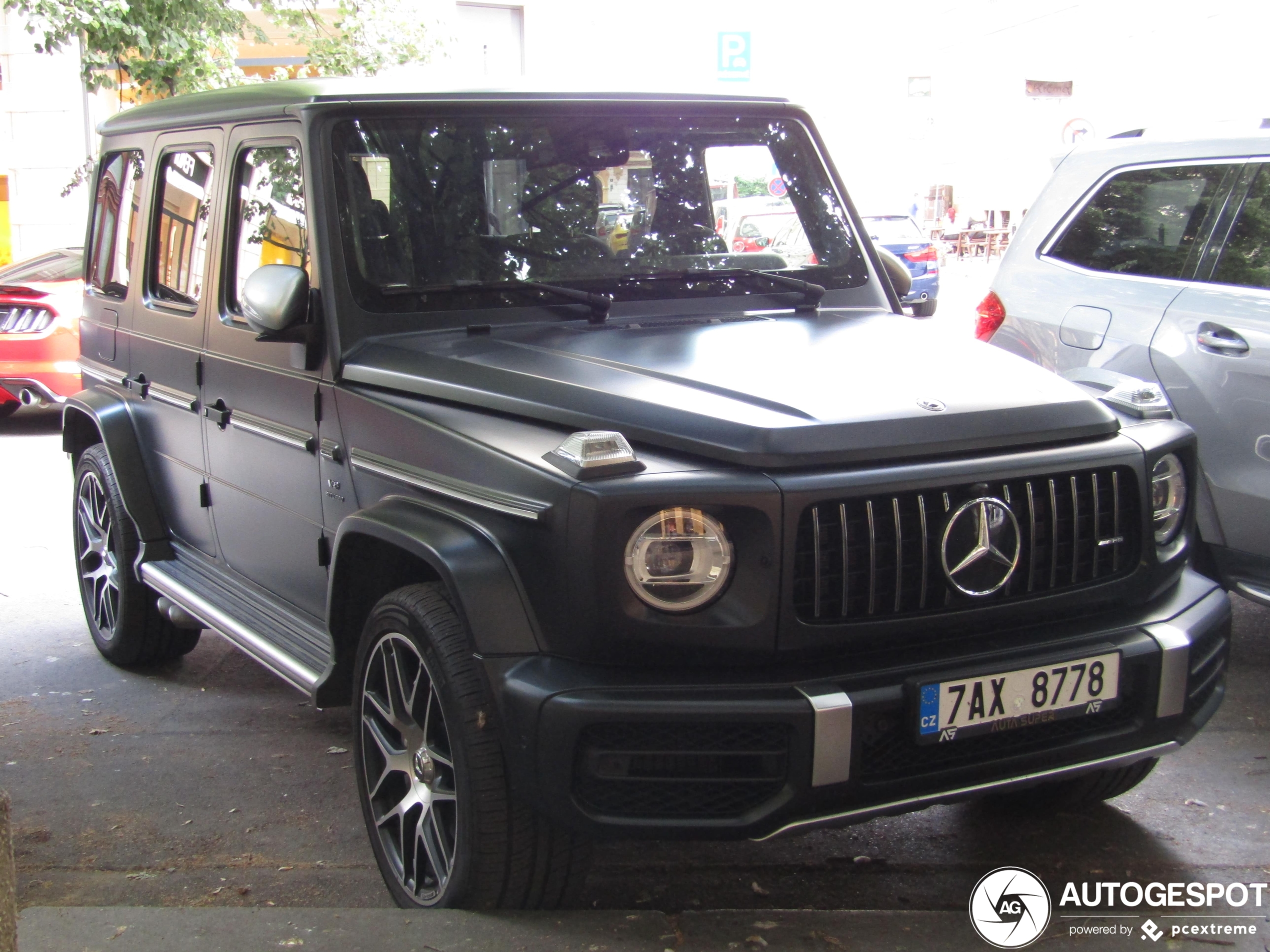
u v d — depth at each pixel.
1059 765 2.71
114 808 3.76
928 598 2.62
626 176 3.72
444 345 3.24
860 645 2.57
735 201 3.88
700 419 2.60
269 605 3.92
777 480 2.49
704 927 2.79
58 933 2.81
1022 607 2.71
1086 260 5.24
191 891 3.25
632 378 2.85
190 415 4.21
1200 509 4.66
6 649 5.35
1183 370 4.70
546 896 2.78
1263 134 4.78
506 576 2.61
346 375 3.28
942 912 2.93
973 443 2.69
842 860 3.32
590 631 2.48
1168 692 2.77
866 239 4.04
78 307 10.30
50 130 16.55
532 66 18.53
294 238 3.50
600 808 2.50
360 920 2.80
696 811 2.51
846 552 2.53
